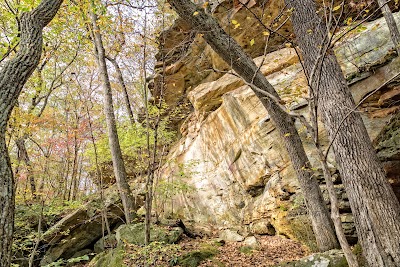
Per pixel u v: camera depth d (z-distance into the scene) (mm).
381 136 5559
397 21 7504
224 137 10023
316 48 4875
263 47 10547
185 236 8148
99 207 9008
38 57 3391
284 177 7543
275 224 7547
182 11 5199
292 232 6926
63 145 7539
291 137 5887
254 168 8586
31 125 6707
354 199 4207
